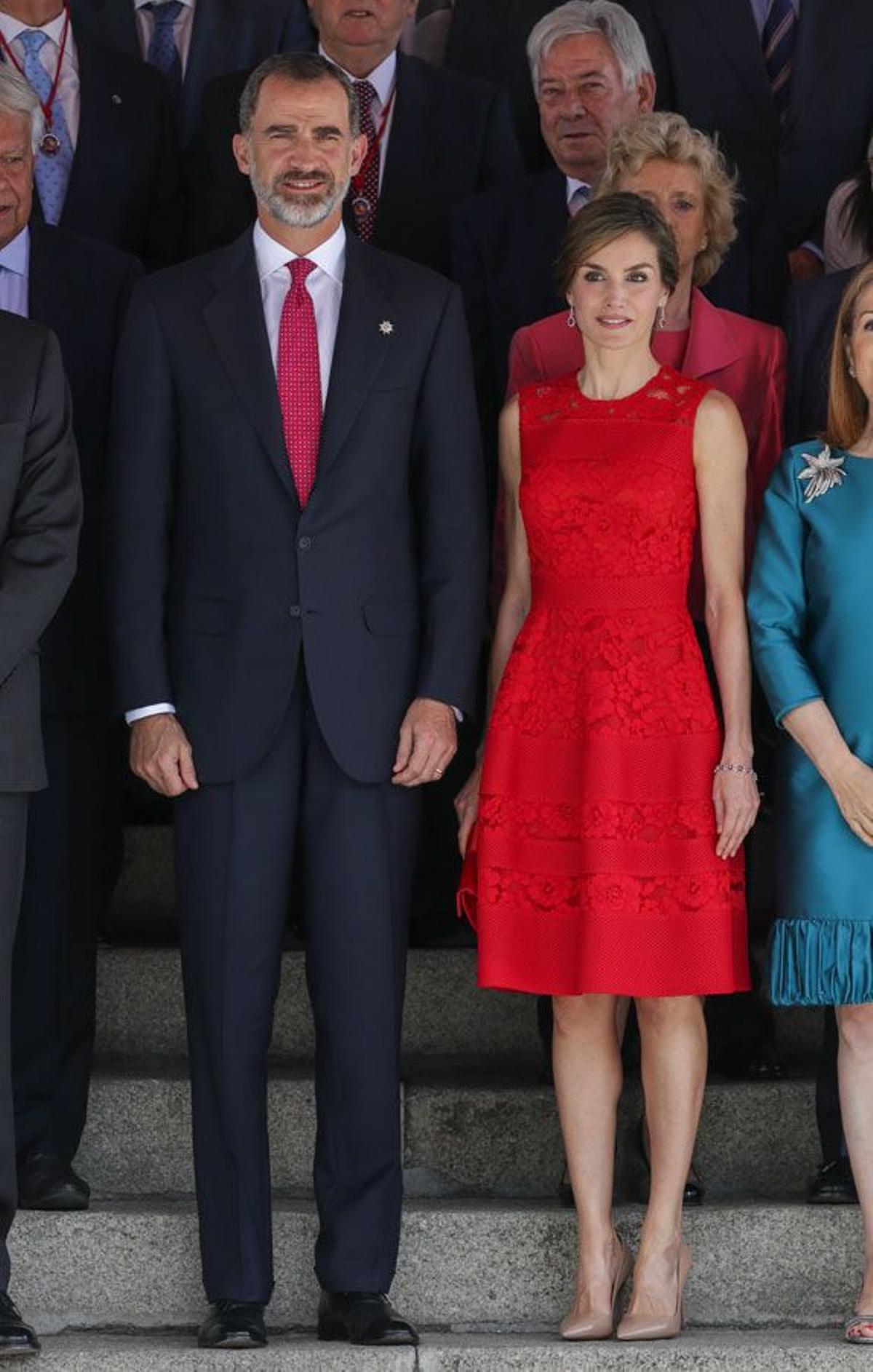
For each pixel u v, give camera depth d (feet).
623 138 46.01
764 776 49.21
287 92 41.50
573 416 41.86
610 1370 40.16
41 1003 44.73
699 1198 44.37
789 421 46.98
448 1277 43.11
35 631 39.88
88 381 46.70
